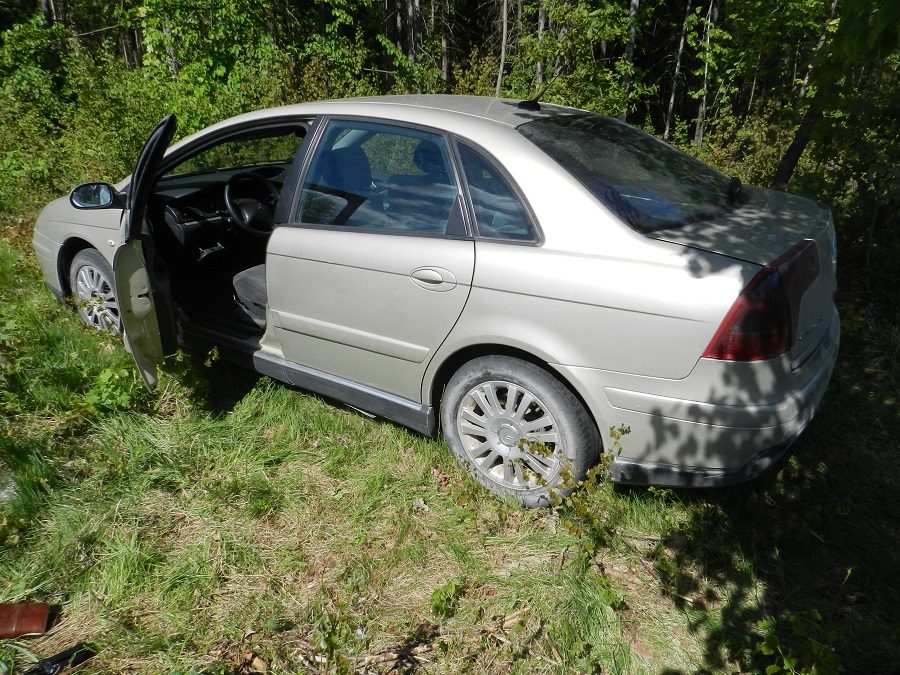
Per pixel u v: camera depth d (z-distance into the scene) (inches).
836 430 140.3
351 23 521.0
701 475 100.6
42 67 461.1
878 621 96.1
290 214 131.2
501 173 109.3
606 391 100.7
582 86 358.3
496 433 116.0
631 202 106.2
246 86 410.9
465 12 760.3
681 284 93.9
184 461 125.3
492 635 92.9
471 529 112.1
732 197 120.4
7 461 120.1
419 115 120.0
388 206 119.8
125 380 142.9
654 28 696.4
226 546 107.0
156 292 131.9
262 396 145.0
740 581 103.3
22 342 151.7
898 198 183.0
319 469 126.3
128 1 569.9
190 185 165.0
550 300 101.7
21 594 96.8
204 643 91.0
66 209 165.8
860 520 116.3
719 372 93.0
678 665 89.6
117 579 99.5
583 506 102.3
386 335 120.5
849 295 195.0
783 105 275.7
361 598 98.6
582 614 95.3
